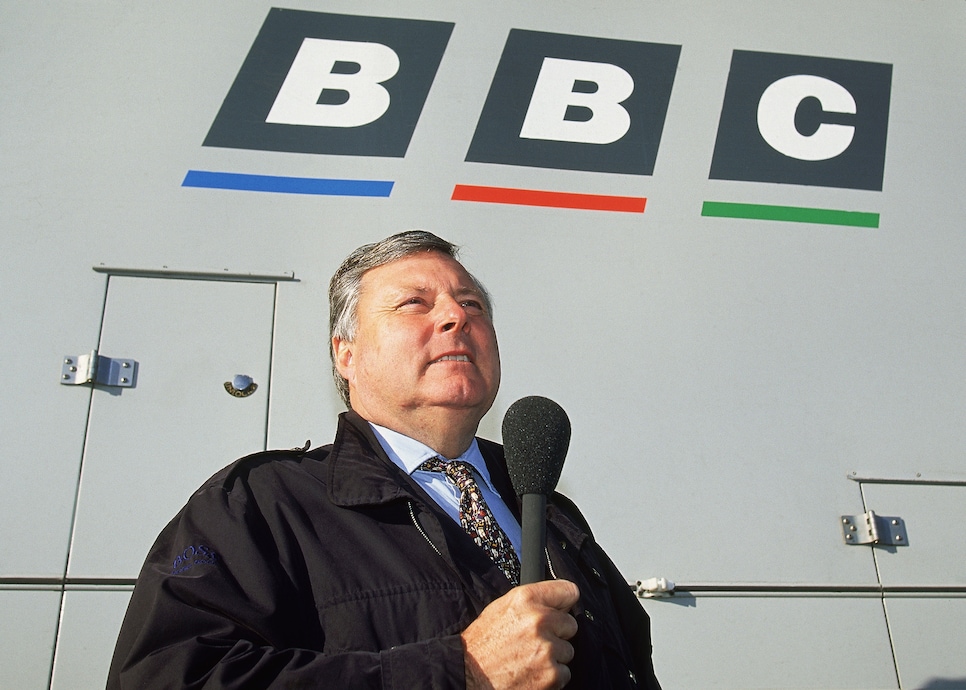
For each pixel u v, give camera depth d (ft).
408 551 4.87
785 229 9.26
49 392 7.49
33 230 8.12
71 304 7.85
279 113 9.05
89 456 7.33
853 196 9.57
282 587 4.56
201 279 8.12
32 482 7.17
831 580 7.80
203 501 4.95
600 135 9.45
